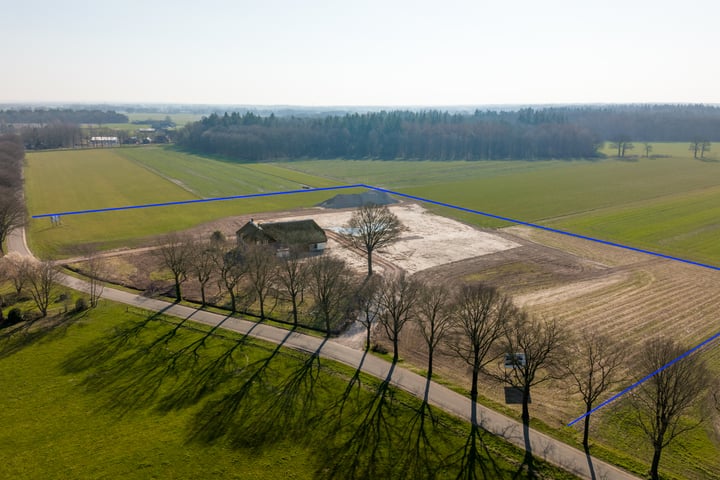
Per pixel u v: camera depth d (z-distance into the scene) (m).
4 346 58.94
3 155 167.25
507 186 169.50
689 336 62.50
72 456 41.00
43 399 48.62
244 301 73.25
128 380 51.97
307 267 71.88
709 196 148.88
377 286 71.06
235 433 43.88
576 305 71.69
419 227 115.06
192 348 58.69
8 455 41.00
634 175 191.00
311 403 48.03
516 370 51.41
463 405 47.91
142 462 40.34
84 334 62.06
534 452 41.53
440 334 54.22
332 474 39.22
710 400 47.78
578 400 49.22
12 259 75.75
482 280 81.38
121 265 88.38
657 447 38.47
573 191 159.12
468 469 39.62
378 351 58.44
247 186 168.25
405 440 42.91
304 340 61.00
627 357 56.16
